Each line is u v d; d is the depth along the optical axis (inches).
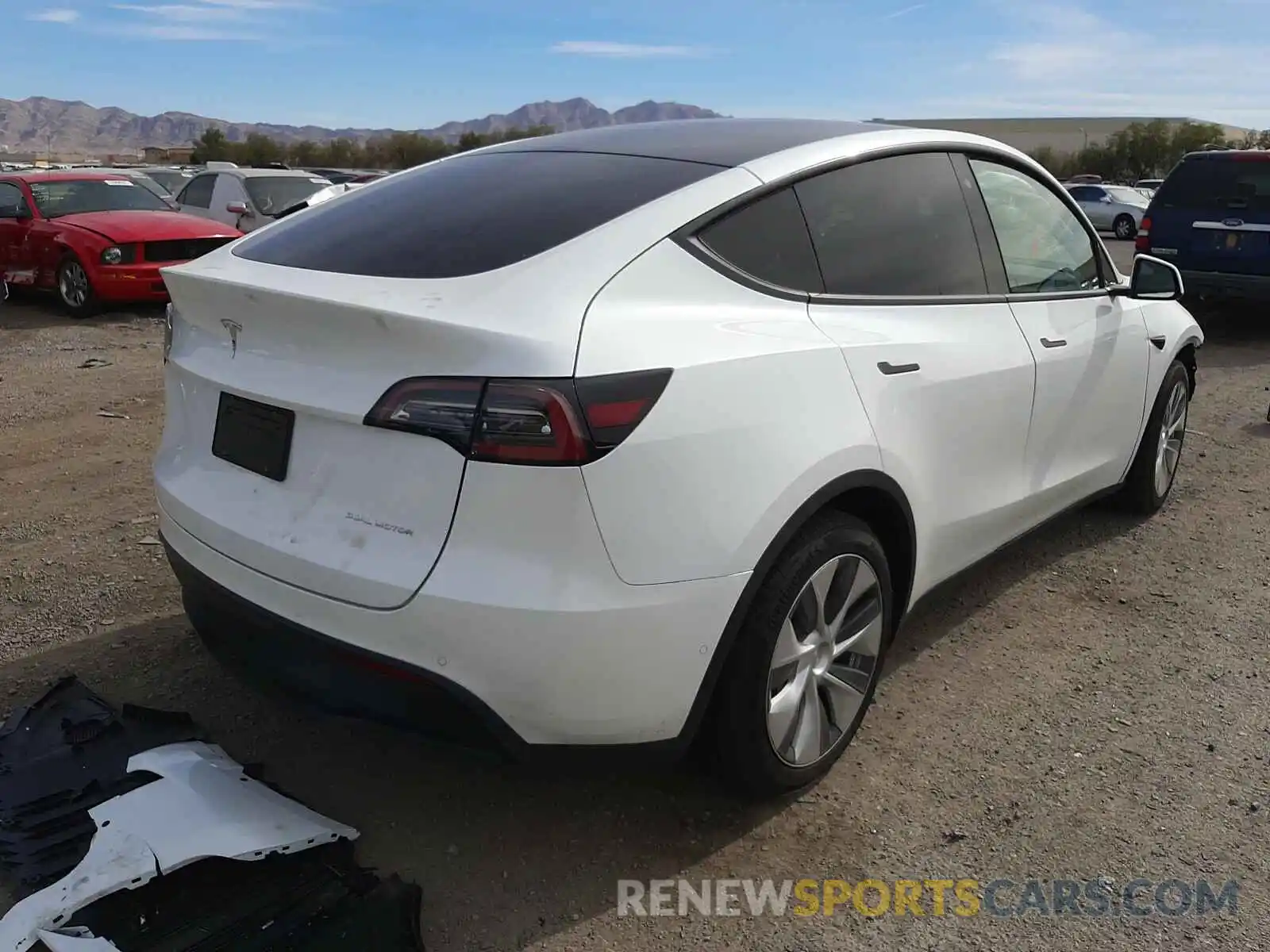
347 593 89.2
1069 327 150.5
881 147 124.5
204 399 106.8
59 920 83.5
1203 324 447.8
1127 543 185.3
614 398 85.0
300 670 94.7
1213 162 408.8
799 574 100.0
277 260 106.8
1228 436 261.1
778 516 95.7
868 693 115.8
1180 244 416.8
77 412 265.6
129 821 94.0
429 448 85.7
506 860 101.6
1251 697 133.8
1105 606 160.1
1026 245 147.2
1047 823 108.1
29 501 195.9
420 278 94.3
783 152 114.9
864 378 108.1
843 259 115.0
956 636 149.5
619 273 94.2
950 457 123.4
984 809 110.4
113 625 146.1
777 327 102.5
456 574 84.8
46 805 102.0
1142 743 123.0
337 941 86.3
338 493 91.7
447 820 107.1
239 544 97.7
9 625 145.5
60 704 121.2
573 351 85.0
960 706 130.7
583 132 132.9
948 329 124.6
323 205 126.6
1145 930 93.7
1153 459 189.9
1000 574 171.6
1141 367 173.6
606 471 84.5
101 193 484.4
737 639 97.1
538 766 91.5
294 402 93.0
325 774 113.9
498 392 83.0
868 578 111.3
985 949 91.6
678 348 91.2
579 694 87.6
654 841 104.9
